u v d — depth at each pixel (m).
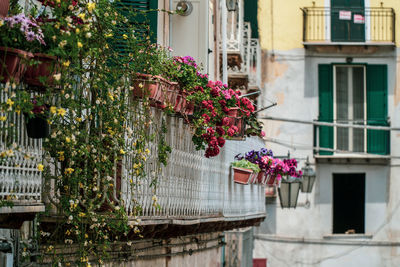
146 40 11.16
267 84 30.86
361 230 30.89
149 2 13.99
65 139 8.55
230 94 13.43
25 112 7.75
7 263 8.81
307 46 30.77
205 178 13.96
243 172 16.20
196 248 15.61
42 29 7.92
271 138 30.75
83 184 9.21
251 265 27.23
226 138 13.51
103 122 9.38
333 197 30.91
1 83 7.53
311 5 30.94
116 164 9.94
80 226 9.46
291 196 22.19
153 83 10.28
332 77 30.83
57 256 9.44
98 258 9.77
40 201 8.30
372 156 30.11
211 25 18.20
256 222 20.05
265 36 30.92
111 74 9.70
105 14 9.12
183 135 12.45
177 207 12.27
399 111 30.86
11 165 7.76
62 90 8.16
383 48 30.91
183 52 15.91
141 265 12.13
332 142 30.67
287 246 30.42
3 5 7.48
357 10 30.86
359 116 30.88
